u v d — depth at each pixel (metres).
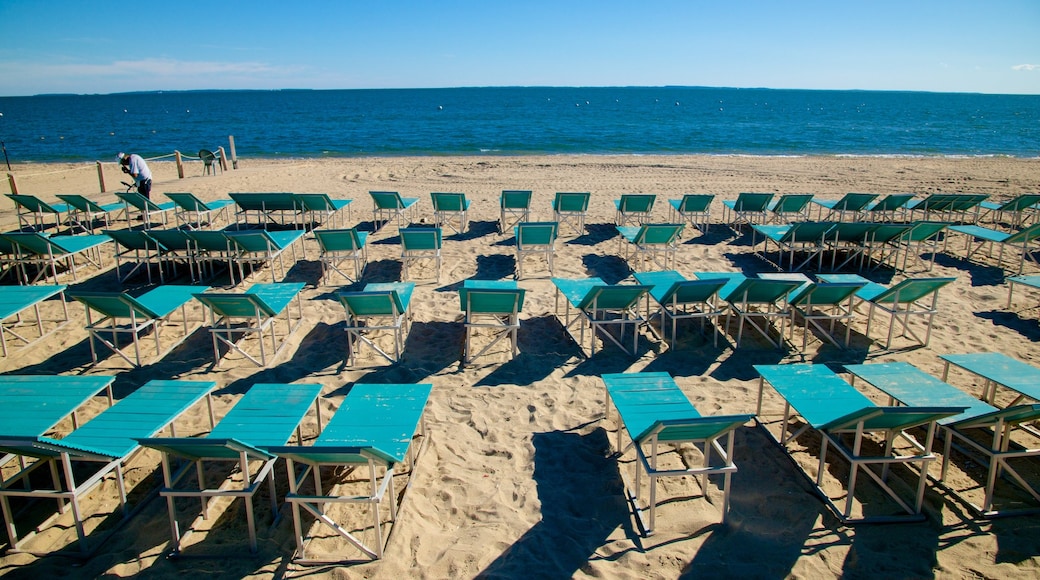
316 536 4.13
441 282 9.16
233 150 20.12
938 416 3.97
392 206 11.91
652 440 4.10
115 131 45.53
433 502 4.45
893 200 11.49
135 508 4.41
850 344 7.09
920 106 104.81
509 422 5.50
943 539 4.06
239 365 6.57
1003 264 10.03
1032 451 4.23
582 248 10.95
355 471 4.87
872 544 4.01
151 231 8.59
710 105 96.88
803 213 13.68
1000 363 5.55
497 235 11.76
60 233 11.93
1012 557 3.89
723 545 4.00
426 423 5.48
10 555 3.97
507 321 7.71
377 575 3.77
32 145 35.38
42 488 4.70
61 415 4.61
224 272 9.66
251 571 3.83
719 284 6.69
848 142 34.47
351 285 9.01
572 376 6.36
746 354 6.86
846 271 9.76
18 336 6.99
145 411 4.64
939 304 8.32
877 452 5.04
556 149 30.77
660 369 6.51
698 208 11.61
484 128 45.03
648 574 3.76
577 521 4.24
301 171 19.58
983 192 15.90
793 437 5.04
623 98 133.88
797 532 4.13
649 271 8.80
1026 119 63.41
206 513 4.29
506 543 4.03
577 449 5.09
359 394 4.91
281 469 4.89
